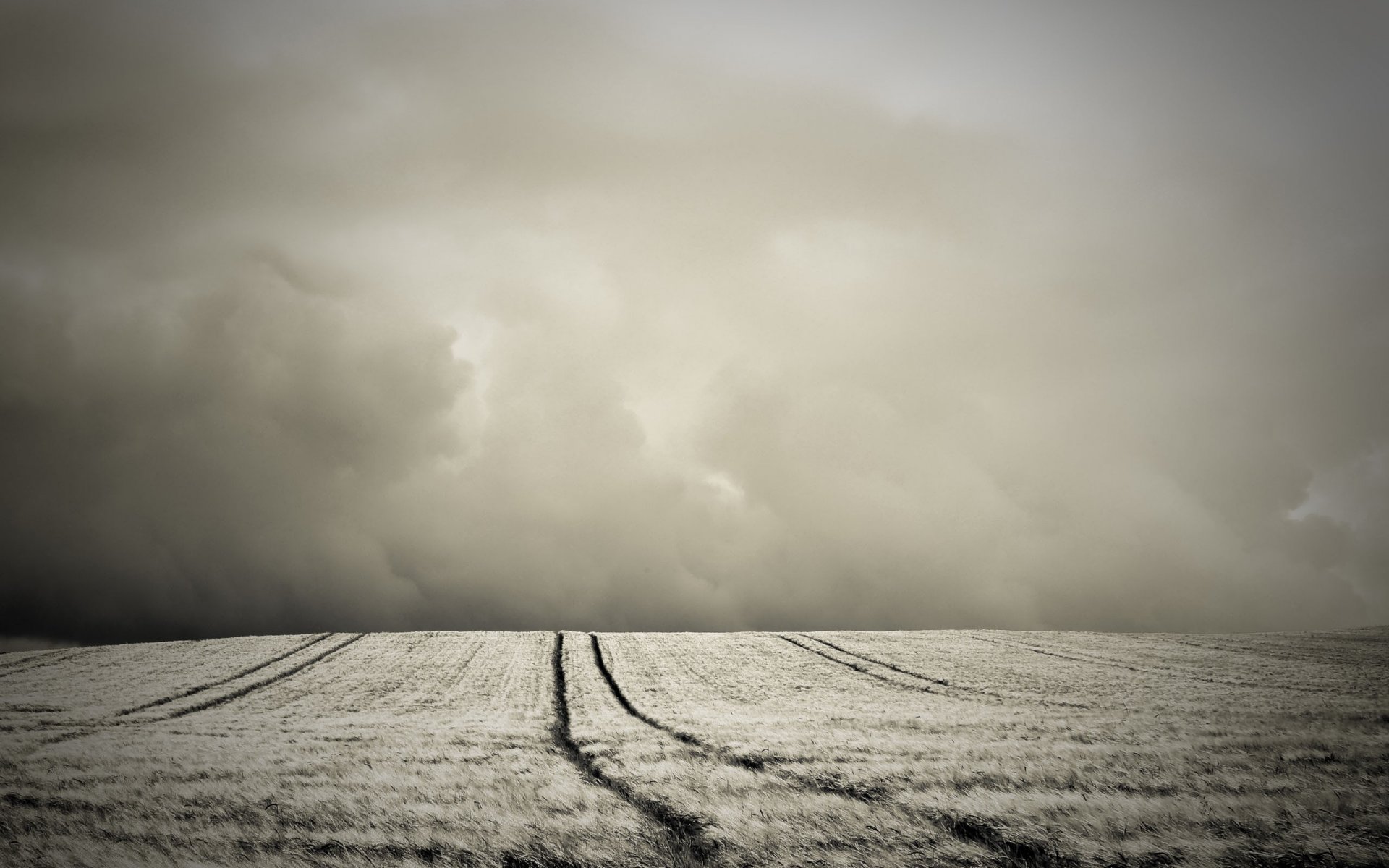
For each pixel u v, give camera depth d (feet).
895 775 69.36
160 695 128.47
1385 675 131.44
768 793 64.49
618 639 199.72
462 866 51.26
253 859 51.65
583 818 59.11
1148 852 52.06
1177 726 90.89
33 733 95.25
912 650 178.09
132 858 51.60
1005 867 50.75
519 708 115.65
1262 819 57.11
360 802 63.00
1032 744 81.97
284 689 135.44
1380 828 55.47
